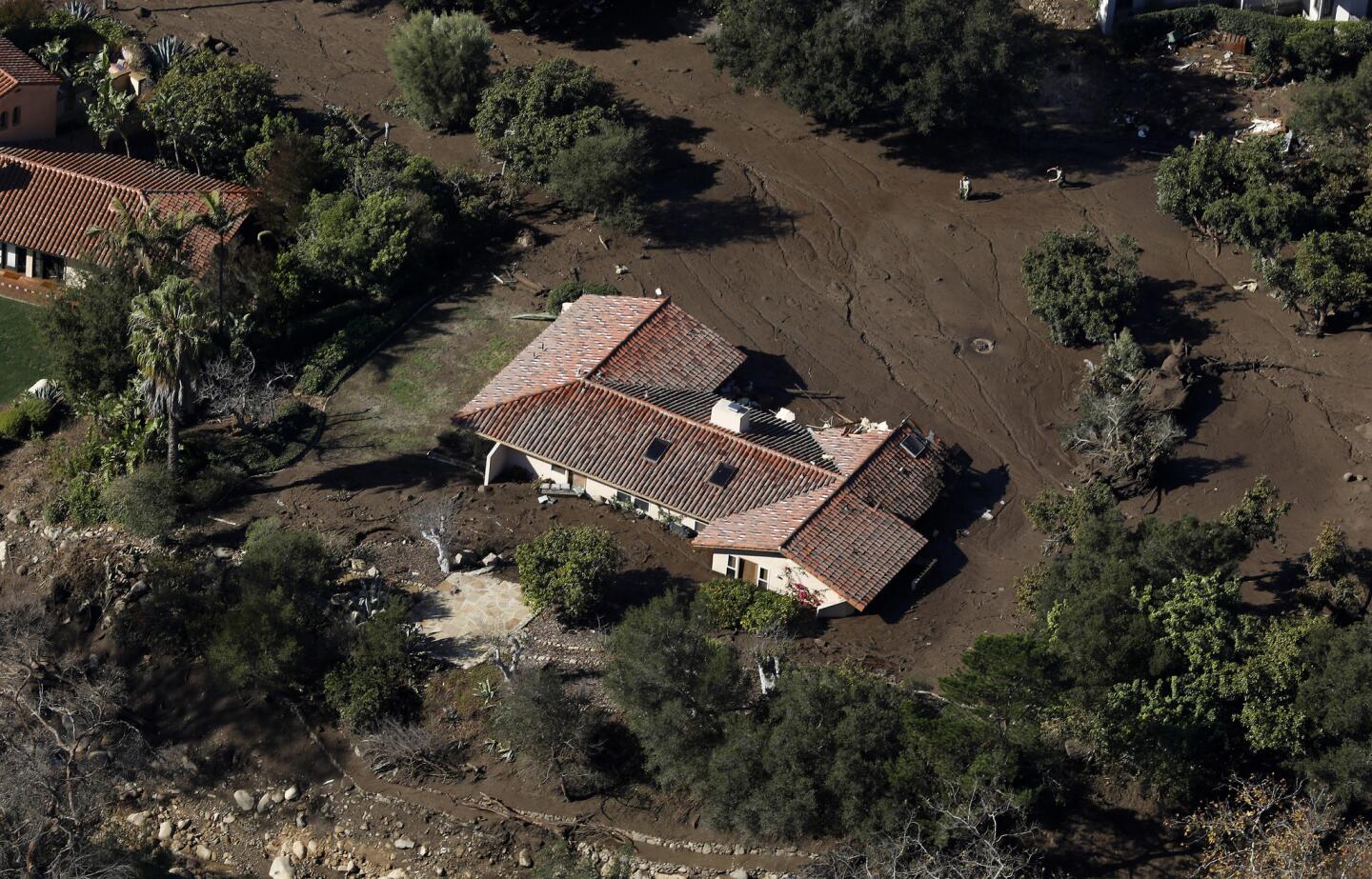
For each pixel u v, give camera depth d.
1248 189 78.38
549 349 72.44
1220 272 79.38
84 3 96.75
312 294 77.06
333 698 60.75
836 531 63.94
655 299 73.56
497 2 93.69
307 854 58.75
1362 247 75.56
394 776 59.81
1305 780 56.66
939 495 68.62
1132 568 59.44
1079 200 83.88
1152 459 69.00
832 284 79.88
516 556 63.91
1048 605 60.44
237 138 84.81
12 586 66.75
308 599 61.94
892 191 85.00
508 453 69.69
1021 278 79.25
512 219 82.88
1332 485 69.50
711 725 57.34
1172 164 80.38
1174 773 56.56
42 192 79.19
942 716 56.44
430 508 68.00
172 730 62.19
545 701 57.47
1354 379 74.06
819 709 55.97
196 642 63.41
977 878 53.06
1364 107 81.56
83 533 67.50
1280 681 55.78
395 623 61.06
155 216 74.69
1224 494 69.00
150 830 59.97
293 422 72.19
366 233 76.44
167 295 65.06
